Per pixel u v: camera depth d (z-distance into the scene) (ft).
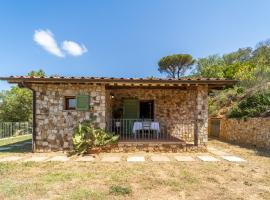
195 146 29.84
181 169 20.53
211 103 60.44
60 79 27.66
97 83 29.22
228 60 116.16
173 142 29.84
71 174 18.66
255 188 15.47
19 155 27.76
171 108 40.60
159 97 40.68
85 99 30.42
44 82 28.91
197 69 117.60
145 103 42.63
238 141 40.52
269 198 13.62
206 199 13.47
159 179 17.34
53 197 13.55
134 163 22.97
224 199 13.47
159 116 40.32
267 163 23.15
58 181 16.78
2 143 41.22
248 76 57.47
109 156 26.71
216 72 76.43
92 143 28.48
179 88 37.22
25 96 72.28
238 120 40.57
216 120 50.47
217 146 35.40
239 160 24.41
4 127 54.85
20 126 62.44
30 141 44.55
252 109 38.06
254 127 35.68
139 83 28.84
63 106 30.40
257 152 29.63
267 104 37.76
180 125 40.42
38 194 14.07
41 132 30.07
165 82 28.73
